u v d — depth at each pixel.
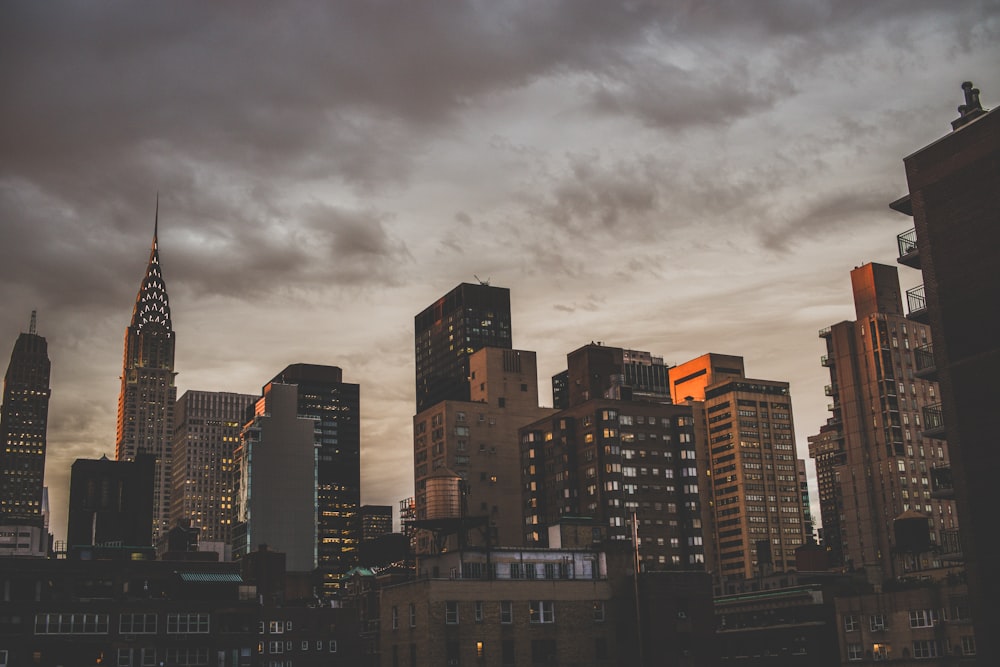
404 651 106.56
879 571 156.00
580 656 108.56
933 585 117.62
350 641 195.38
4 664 137.88
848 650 125.88
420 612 104.88
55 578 146.50
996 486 63.19
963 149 67.88
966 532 64.56
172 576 155.12
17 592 143.62
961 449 65.50
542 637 107.50
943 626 114.88
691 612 112.88
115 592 150.12
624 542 116.25
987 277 65.31
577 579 111.62
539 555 113.25
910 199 71.12
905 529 146.75
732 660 153.00
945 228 68.38
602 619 111.19
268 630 190.38
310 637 193.00
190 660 149.88
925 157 70.31
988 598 62.69
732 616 159.75
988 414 64.19
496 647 105.12
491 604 106.38
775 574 186.62
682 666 110.25
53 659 141.12
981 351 65.12
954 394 66.38
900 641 119.62
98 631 145.00
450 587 105.31
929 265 69.06
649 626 110.88
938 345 67.81
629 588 113.62
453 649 103.62
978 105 70.94
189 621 151.38
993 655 62.03
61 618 143.38
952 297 67.31
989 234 65.56
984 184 66.25
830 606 146.88
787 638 146.25
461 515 123.44
